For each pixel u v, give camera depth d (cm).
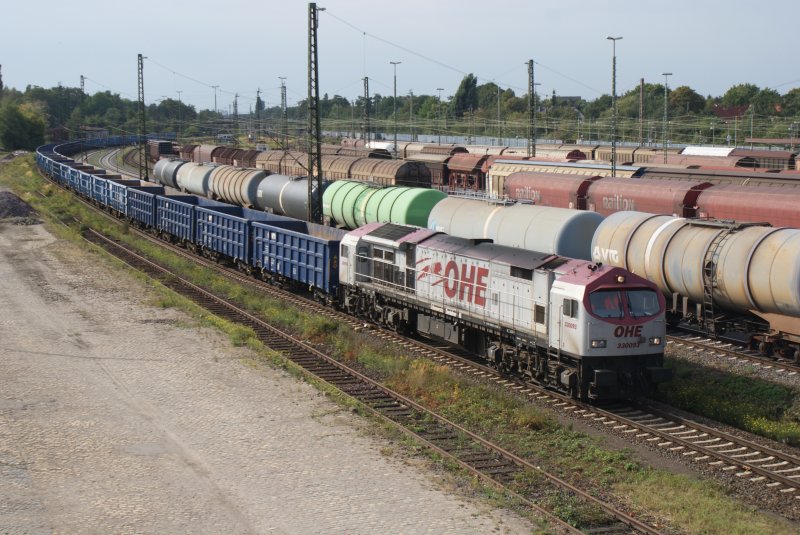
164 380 3119
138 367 3294
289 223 5494
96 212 9038
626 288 2847
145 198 7512
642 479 2222
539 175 6419
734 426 2689
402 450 2422
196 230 6406
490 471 2256
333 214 6209
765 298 3294
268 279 5350
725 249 3472
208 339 3769
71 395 2908
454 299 3509
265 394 2961
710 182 5300
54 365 3294
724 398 2962
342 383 3152
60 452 2353
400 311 3919
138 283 5122
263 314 4441
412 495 2095
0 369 3216
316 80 6134
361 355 3547
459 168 9131
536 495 2102
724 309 3594
